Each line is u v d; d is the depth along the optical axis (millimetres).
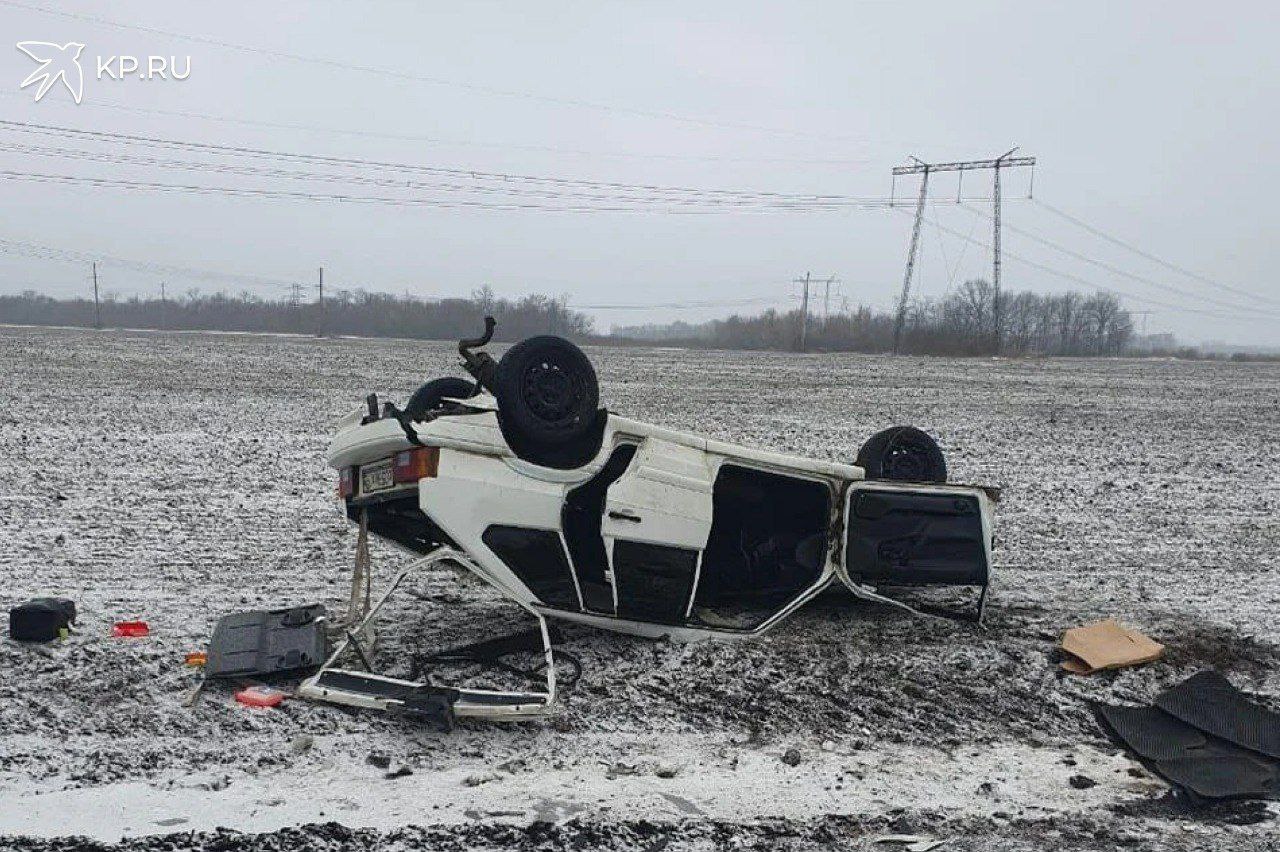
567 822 4773
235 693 6027
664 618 7152
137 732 5512
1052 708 6449
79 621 7363
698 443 7199
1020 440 20531
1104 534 11773
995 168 81312
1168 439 21328
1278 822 5090
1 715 5637
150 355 41875
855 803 5137
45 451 15156
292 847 4469
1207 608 8781
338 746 5453
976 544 7719
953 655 7176
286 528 10789
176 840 4480
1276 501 14180
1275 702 6652
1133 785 5473
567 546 6895
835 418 24062
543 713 5715
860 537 7598
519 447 6531
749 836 4758
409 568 6547
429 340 92812
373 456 6699
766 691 6473
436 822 4723
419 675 6422
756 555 8055
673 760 5520
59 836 4484
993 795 5285
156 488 12664
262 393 25922
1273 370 61594
